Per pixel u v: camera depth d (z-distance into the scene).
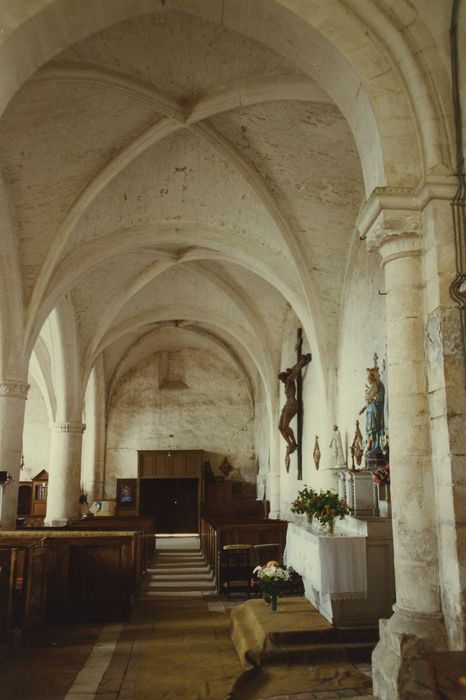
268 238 12.67
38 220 11.45
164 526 24.69
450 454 4.96
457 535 4.82
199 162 11.62
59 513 17.30
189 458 23.86
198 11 6.51
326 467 12.10
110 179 11.12
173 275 17.53
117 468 24.72
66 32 6.14
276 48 6.64
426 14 5.90
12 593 7.77
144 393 25.19
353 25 5.94
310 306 12.27
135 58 8.75
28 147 9.91
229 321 19.22
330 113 9.38
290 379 15.85
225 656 7.12
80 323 17.30
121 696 5.78
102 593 8.98
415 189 5.64
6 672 6.52
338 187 10.79
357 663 6.67
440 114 5.72
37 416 24.38
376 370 9.48
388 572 7.46
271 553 11.17
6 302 11.92
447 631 4.90
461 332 5.18
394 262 5.71
